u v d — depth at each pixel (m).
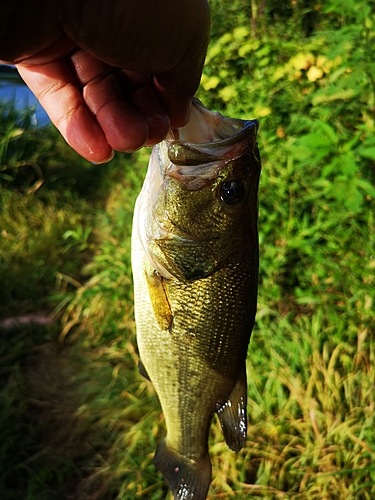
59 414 0.51
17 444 0.48
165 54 0.16
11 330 0.62
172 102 0.21
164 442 0.30
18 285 0.69
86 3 0.14
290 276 0.48
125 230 0.66
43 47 0.15
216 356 0.27
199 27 0.16
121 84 0.22
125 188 0.79
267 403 0.43
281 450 0.42
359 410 0.40
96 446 0.48
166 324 0.26
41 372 0.57
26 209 0.82
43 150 0.90
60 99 0.23
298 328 0.45
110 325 0.57
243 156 0.24
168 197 0.25
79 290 0.63
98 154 0.23
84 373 0.55
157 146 0.26
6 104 0.91
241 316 0.26
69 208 0.83
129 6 0.14
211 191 0.25
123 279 0.60
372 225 0.43
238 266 0.26
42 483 0.45
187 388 0.27
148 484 0.43
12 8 0.13
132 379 0.52
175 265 0.26
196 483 0.28
